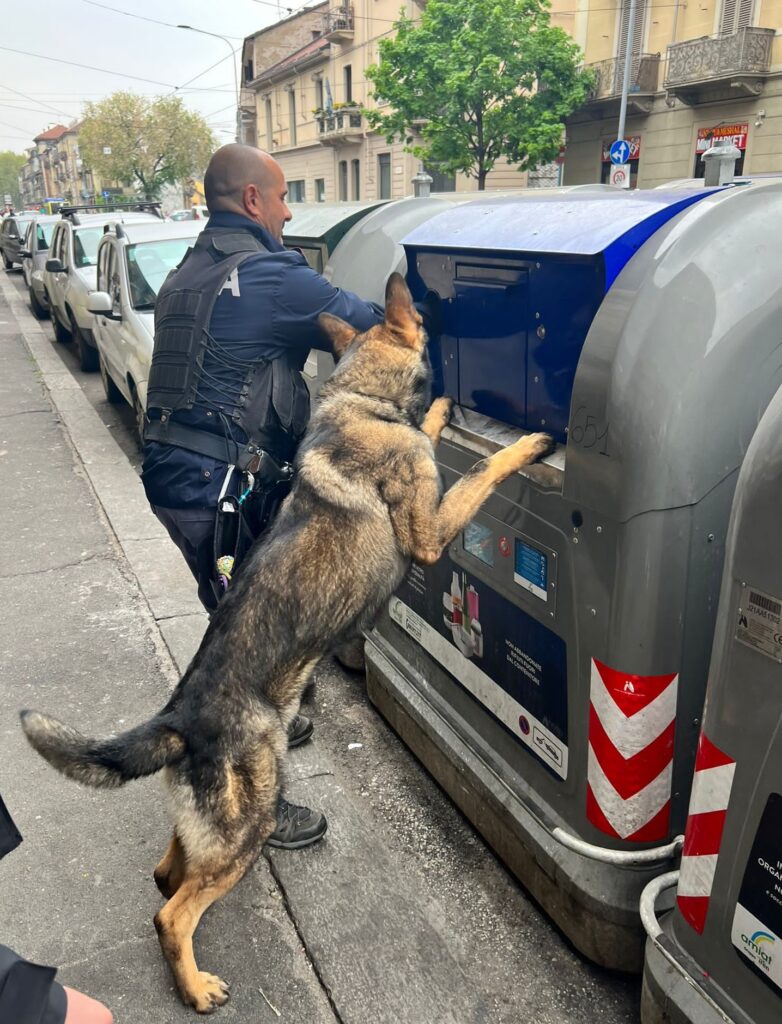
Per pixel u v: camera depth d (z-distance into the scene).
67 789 2.99
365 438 2.35
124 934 2.38
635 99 23.17
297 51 41.12
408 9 29.73
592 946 2.15
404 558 2.40
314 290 2.55
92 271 10.42
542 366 2.16
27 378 9.97
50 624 4.17
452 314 2.54
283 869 2.59
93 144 49.25
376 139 33.53
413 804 2.89
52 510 5.73
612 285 1.81
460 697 2.67
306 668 2.30
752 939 1.61
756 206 1.81
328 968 2.25
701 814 1.70
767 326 1.76
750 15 20.47
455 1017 2.10
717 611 1.74
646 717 1.92
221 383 2.55
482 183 23.42
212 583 2.81
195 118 49.38
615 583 1.85
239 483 2.58
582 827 2.13
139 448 7.08
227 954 2.30
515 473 2.15
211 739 2.13
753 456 1.50
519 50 21.53
